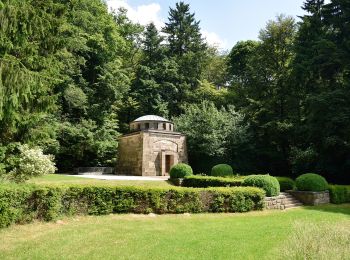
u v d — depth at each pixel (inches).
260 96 1352.1
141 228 411.5
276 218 514.9
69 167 1448.1
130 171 1267.2
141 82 1793.8
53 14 623.5
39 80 388.5
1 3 330.6
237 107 1574.8
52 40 633.0
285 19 1333.7
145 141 1196.5
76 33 1240.8
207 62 2028.8
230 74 1985.7
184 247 328.2
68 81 1306.6
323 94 919.0
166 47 1995.6
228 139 1298.0
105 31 1556.3
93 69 1524.4
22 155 600.4
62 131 1302.9
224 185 746.8
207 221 474.3
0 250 306.8
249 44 1844.2
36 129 670.5
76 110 1451.8
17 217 389.7
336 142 887.7
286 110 1252.5
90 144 1369.3
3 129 553.6
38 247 317.4
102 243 337.1
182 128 1379.2
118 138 1411.2
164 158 1222.9
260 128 1282.0
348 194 772.0
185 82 1846.7
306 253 249.6
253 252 313.1
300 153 1058.1
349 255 244.1
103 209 481.4
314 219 506.9
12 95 350.0
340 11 1050.1
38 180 768.3
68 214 449.1
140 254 303.0
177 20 2089.1
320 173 1010.7
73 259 285.9
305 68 1040.8
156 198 512.7
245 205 576.1
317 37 1077.8
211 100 1804.9
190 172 930.1
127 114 1817.2
